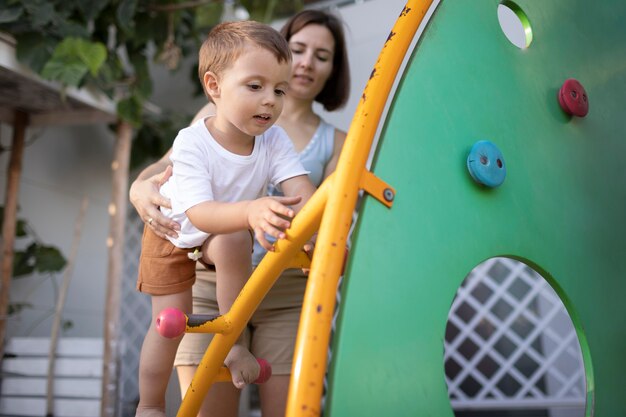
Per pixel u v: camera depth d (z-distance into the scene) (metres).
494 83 0.98
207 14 3.13
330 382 0.71
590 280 1.00
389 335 0.75
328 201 0.75
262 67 1.02
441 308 0.81
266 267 0.89
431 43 0.93
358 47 3.11
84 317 3.68
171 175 1.18
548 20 1.11
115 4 2.97
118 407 2.86
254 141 1.16
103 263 3.84
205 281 1.43
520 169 0.97
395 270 0.78
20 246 3.40
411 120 0.86
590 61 1.14
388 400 0.73
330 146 1.57
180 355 1.35
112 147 4.03
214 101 1.12
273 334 1.43
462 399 3.39
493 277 3.71
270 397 1.42
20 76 2.59
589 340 0.98
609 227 1.05
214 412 1.34
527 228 0.94
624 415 0.98
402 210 0.81
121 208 2.91
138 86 3.03
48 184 3.59
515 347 3.67
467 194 0.88
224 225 0.95
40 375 2.90
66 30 2.63
